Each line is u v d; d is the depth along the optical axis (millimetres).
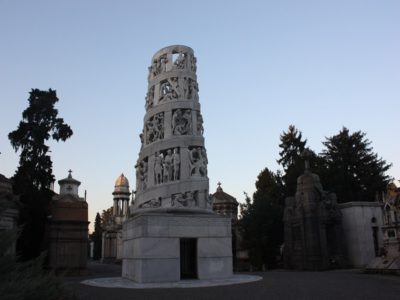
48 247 41312
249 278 22969
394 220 29422
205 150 26234
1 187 34312
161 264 21344
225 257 23203
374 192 54344
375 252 36750
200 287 18562
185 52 27500
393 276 25375
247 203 48062
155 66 28016
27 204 42406
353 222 37250
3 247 9734
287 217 38812
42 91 49812
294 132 72250
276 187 57688
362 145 58062
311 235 34969
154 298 14898
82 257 39812
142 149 26703
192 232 22531
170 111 25922
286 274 28016
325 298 14578
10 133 46719
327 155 60406
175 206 23625
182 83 26641
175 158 24734
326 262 34312
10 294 8328
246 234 46250
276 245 45750
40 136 46906
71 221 40562
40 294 9305
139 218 22062
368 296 15094
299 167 55156
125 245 25250
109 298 14969
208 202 24875
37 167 45594
